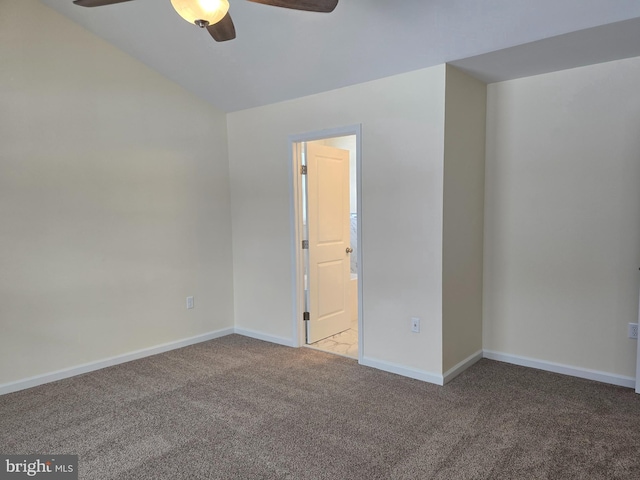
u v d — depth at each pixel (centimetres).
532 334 338
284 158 390
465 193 325
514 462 211
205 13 180
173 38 325
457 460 214
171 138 390
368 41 283
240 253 439
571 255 316
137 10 300
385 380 317
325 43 295
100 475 206
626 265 295
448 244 306
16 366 306
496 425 247
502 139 341
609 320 304
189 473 207
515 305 344
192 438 239
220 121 429
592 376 311
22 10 301
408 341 322
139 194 369
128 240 363
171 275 395
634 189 289
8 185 298
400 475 203
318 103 361
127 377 330
